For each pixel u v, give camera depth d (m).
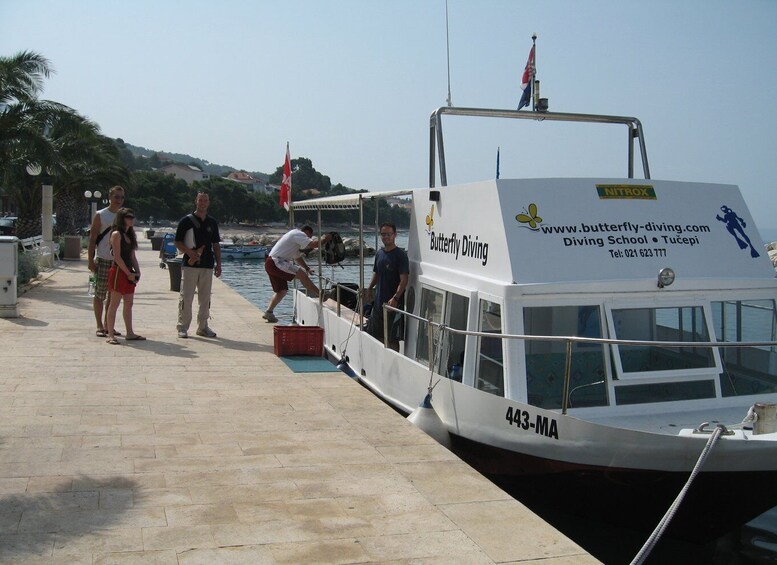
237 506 5.56
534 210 7.53
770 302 7.71
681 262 7.62
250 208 115.62
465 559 4.84
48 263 26.48
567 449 6.37
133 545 4.86
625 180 7.87
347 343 11.35
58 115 30.12
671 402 7.14
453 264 8.49
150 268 27.80
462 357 8.00
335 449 6.97
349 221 16.12
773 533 7.31
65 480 5.96
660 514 6.39
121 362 10.40
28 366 9.91
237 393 8.97
